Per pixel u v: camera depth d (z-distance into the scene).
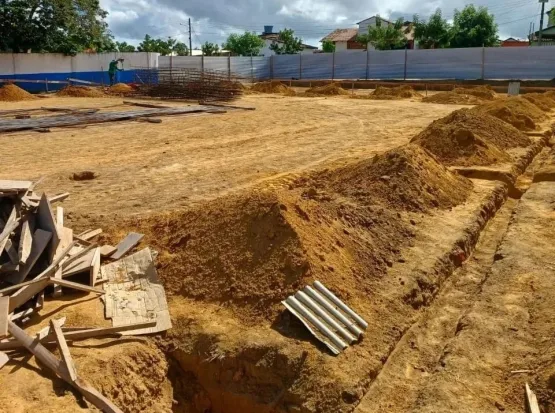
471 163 12.60
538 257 7.43
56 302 6.12
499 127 15.56
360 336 5.54
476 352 5.34
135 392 5.07
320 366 5.08
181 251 7.01
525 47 39.62
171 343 5.66
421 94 36.16
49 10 40.44
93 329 5.46
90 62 42.66
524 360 5.15
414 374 5.28
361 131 19.05
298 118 22.67
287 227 6.33
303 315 5.57
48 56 40.12
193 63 47.59
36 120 20.61
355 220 7.67
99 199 10.29
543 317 5.86
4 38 39.03
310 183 10.90
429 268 7.10
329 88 36.31
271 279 6.06
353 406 4.76
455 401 4.67
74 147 15.65
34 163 13.45
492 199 10.30
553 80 37.34
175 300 6.30
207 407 5.38
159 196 10.48
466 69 42.31
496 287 6.67
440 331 6.07
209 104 28.80
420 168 9.95
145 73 40.12
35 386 4.57
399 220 8.37
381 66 46.16
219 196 10.43
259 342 5.35
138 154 14.73
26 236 6.28
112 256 7.22
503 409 4.56
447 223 8.80
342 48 74.31
